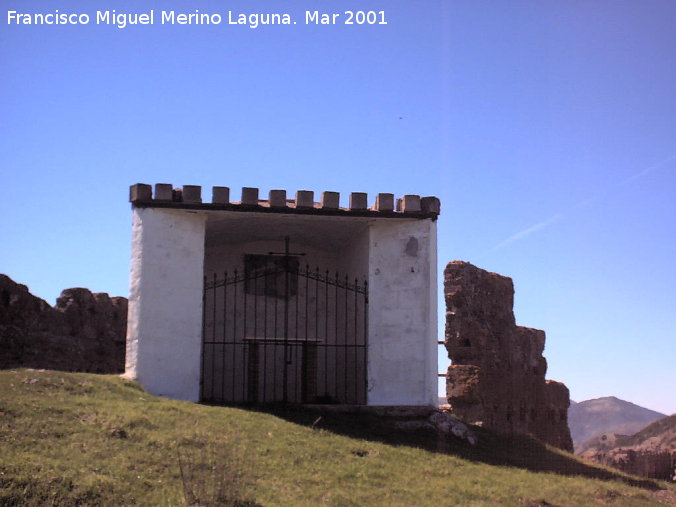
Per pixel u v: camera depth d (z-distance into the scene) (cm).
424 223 2009
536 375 2800
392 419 1906
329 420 1839
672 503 1659
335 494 1388
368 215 2002
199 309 1972
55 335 2247
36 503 1198
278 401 2072
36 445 1383
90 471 1316
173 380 1914
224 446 1498
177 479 1338
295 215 1989
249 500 1286
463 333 2341
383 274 2019
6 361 2012
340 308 2270
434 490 1481
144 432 1507
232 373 2212
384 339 1994
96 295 2534
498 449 1903
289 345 2141
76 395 1672
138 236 1934
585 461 2002
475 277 2438
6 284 2041
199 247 1991
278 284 2295
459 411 2272
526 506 1470
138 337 1892
